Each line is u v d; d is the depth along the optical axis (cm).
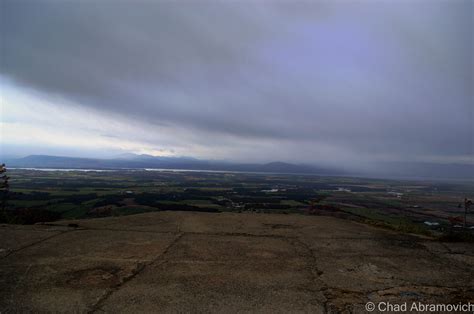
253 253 351
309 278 280
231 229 468
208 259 327
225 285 261
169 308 219
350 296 245
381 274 294
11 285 255
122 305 223
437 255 357
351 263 324
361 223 552
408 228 511
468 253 367
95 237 408
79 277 274
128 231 445
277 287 259
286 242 401
